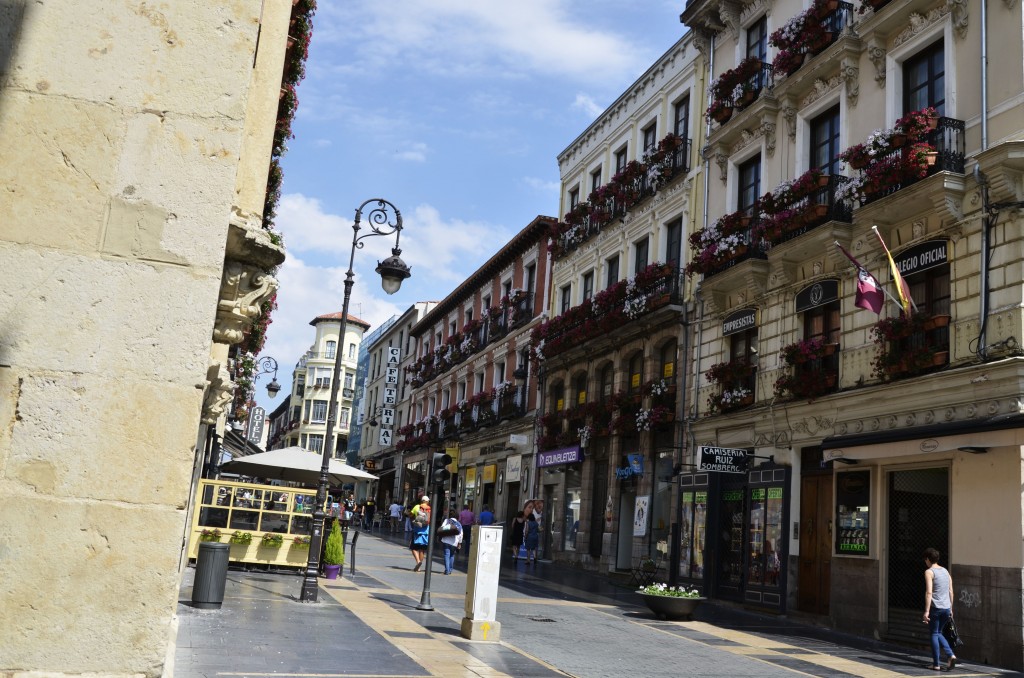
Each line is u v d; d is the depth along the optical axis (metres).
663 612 15.23
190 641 9.12
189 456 4.05
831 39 18.73
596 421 26.94
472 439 40.34
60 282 4.00
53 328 3.96
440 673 8.56
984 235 13.80
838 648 13.23
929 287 15.20
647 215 26.66
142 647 3.88
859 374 16.36
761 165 21.09
